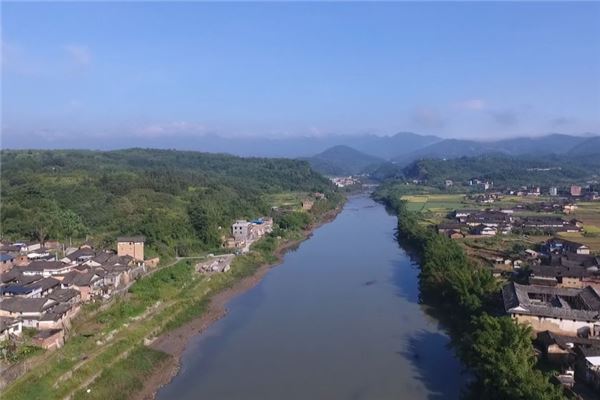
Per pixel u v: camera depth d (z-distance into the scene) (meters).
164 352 75.81
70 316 77.19
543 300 79.56
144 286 99.00
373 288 111.31
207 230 145.25
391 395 63.00
